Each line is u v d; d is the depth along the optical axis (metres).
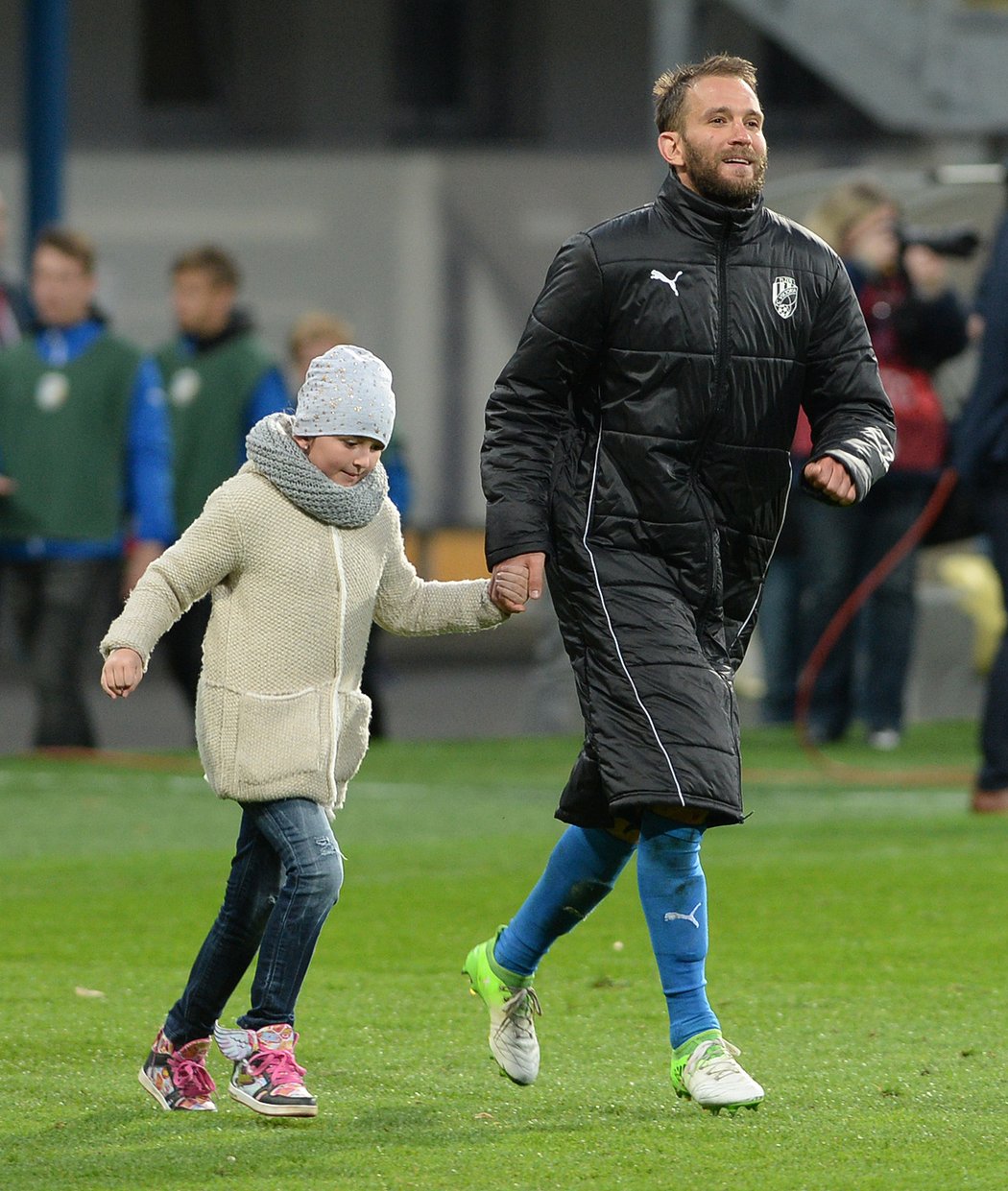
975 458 32.50
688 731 17.53
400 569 18.36
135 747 48.09
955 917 25.92
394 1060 19.56
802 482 18.14
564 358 18.16
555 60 78.75
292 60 77.62
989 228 50.03
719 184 17.95
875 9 62.53
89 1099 18.16
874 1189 15.38
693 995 17.67
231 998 22.08
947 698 52.69
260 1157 16.30
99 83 75.81
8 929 25.62
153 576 17.58
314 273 71.25
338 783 17.84
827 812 35.97
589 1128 17.17
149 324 70.75
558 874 18.45
